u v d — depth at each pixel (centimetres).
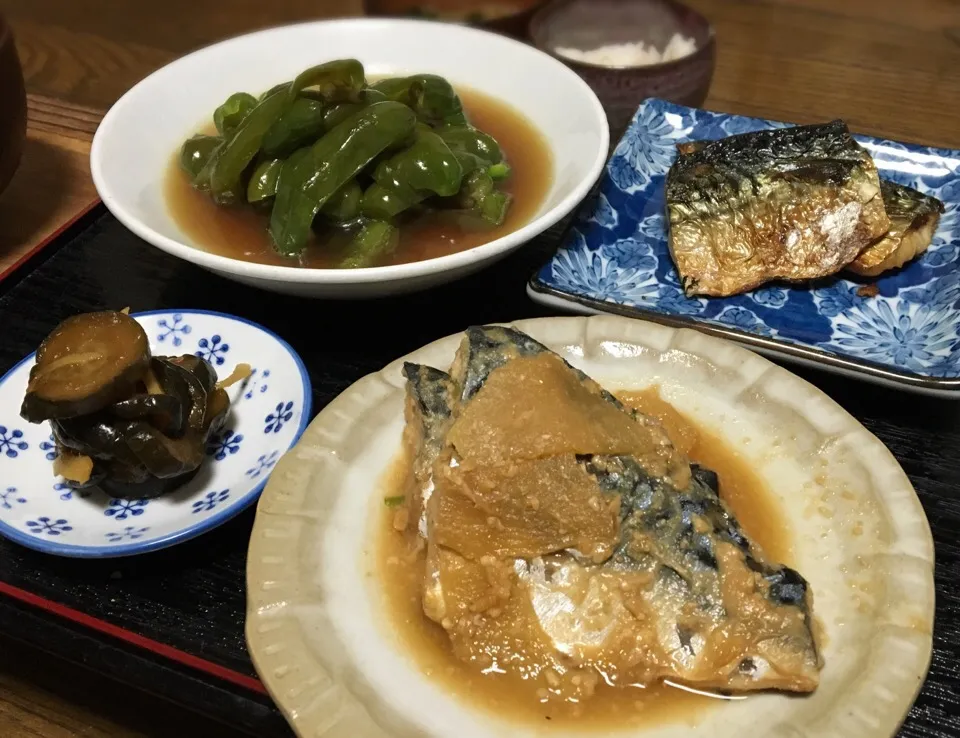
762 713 19
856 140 39
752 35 50
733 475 24
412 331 31
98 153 31
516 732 19
